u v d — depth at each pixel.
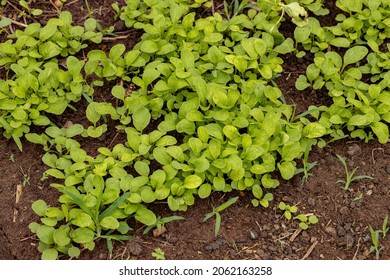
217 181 0.91
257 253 0.90
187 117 0.94
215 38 1.00
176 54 1.02
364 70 1.01
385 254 0.90
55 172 0.92
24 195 0.93
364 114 0.97
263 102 0.98
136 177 0.91
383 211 0.93
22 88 0.97
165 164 0.92
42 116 0.97
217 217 0.91
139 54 1.02
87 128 0.99
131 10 1.05
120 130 0.98
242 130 0.97
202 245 0.90
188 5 1.06
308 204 0.94
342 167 0.96
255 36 1.04
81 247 0.89
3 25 1.03
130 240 0.90
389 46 1.02
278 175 0.95
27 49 1.03
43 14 1.08
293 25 1.08
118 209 0.90
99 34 1.04
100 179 0.90
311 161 0.96
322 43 1.03
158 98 0.97
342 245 0.91
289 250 0.90
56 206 0.92
